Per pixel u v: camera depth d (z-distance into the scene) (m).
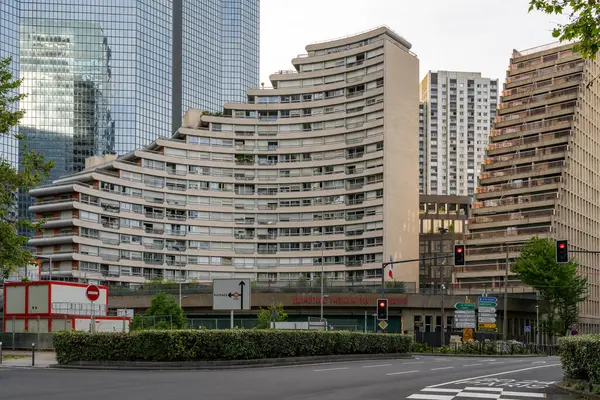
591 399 18.30
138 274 115.19
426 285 152.75
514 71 132.00
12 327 57.78
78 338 31.03
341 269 117.00
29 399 17.00
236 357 31.00
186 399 16.94
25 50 199.25
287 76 127.19
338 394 18.62
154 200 118.06
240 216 123.62
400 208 115.94
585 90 126.25
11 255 39.19
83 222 107.69
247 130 126.12
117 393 18.36
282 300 89.69
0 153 175.12
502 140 128.00
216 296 41.22
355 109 120.56
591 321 124.25
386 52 116.75
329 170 121.88
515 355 60.16
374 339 43.41
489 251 119.00
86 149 198.88
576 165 122.81
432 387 21.30
